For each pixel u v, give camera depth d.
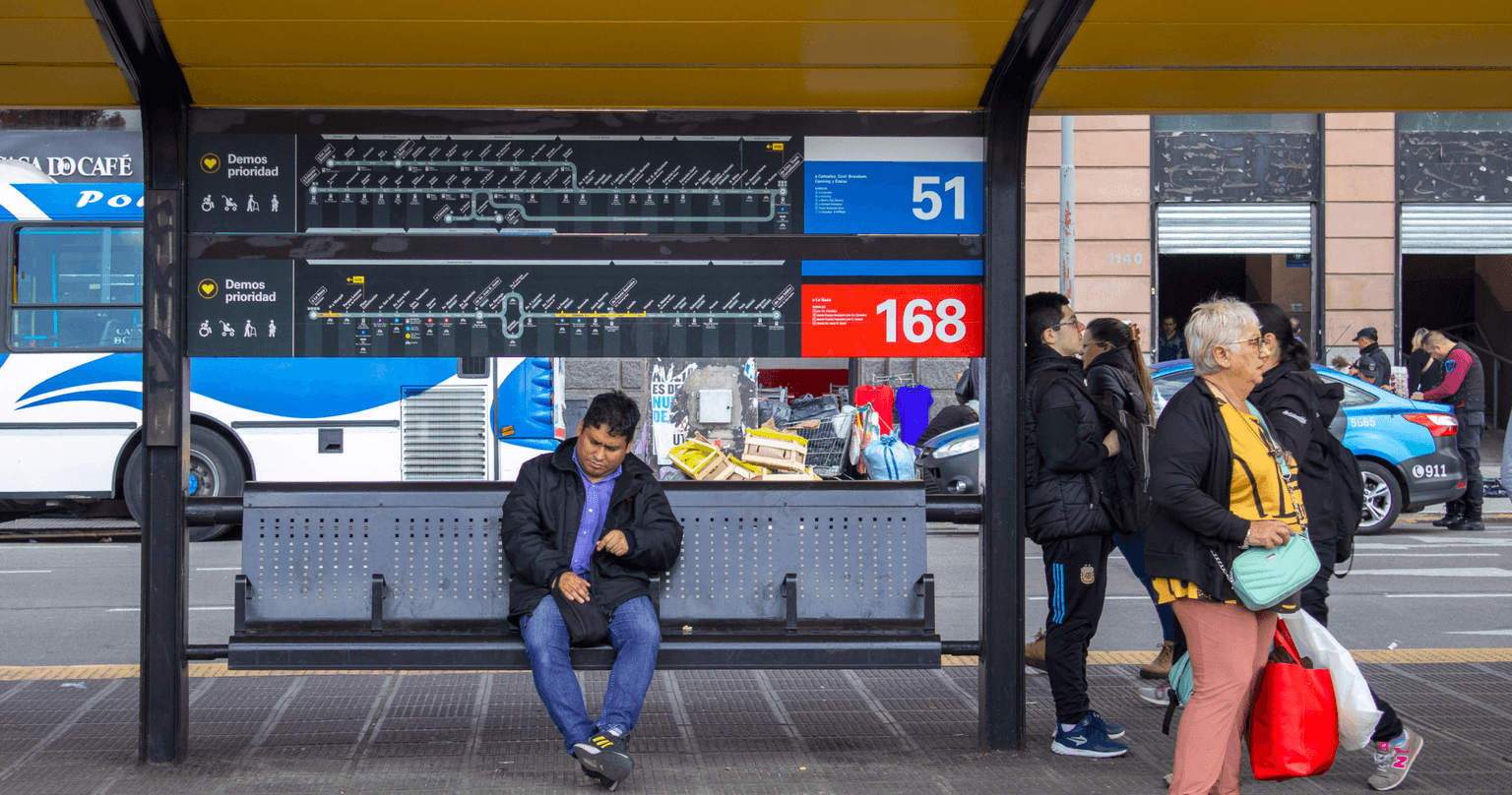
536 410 10.98
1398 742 4.19
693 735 4.83
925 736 4.82
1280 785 4.29
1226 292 19.66
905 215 4.57
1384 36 4.38
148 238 4.32
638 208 4.51
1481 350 21.98
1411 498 11.82
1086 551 4.49
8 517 13.17
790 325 4.54
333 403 10.88
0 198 10.87
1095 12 4.18
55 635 7.14
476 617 4.52
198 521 4.46
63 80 4.41
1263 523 3.42
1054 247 18.86
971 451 12.88
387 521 4.51
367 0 3.94
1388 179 19.20
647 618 4.27
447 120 4.47
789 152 4.55
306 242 4.43
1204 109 4.92
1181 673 3.79
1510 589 8.81
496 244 4.48
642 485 4.40
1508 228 19.33
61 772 4.25
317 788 4.11
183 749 4.39
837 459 13.17
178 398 4.34
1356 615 7.86
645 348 4.51
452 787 4.13
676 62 4.31
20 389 10.86
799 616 4.58
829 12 4.05
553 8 4.02
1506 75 4.71
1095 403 4.44
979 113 4.57
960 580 9.51
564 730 4.13
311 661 4.34
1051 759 4.50
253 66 4.25
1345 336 19.25
